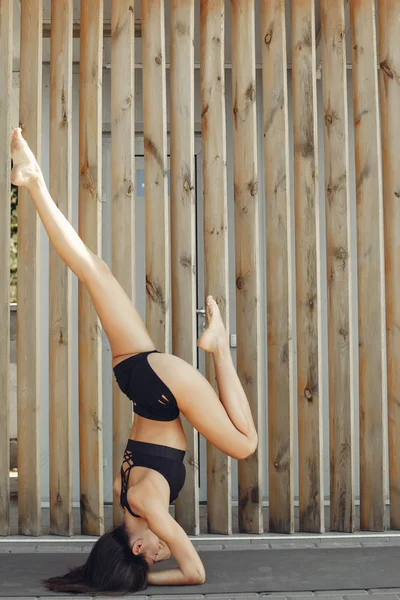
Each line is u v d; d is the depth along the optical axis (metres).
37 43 3.78
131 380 3.02
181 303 3.77
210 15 3.82
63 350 3.71
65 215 3.74
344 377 3.74
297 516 4.20
